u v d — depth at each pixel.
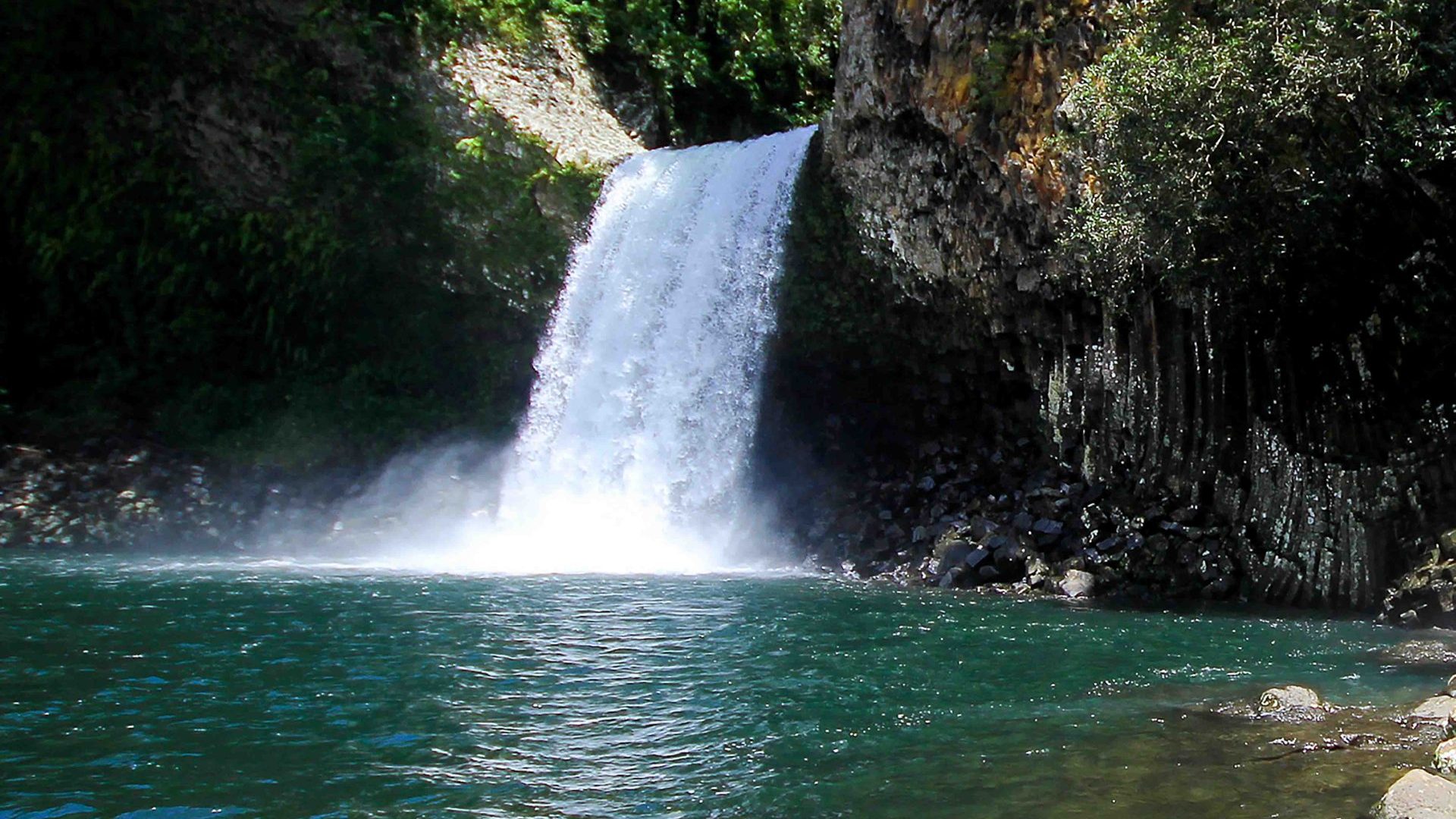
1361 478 11.16
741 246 18.47
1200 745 5.52
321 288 19.64
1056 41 12.98
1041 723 6.01
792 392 18.72
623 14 24.58
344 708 6.15
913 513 15.85
